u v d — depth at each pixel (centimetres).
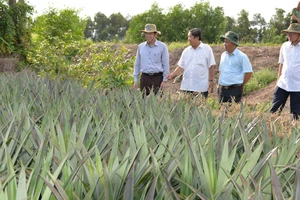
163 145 232
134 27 3969
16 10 1306
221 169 203
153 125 314
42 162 221
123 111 365
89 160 207
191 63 719
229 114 379
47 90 486
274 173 179
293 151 240
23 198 169
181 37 3900
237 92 684
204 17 3928
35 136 263
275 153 238
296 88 643
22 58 1275
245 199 174
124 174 206
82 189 203
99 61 850
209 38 3972
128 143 258
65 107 354
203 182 205
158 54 759
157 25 3894
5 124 283
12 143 254
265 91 1438
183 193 210
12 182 181
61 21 1889
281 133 322
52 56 891
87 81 839
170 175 204
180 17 3888
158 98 469
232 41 667
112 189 191
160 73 770
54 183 176
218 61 1809
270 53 1800
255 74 1592
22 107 345
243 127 292
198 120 333
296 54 638
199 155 232
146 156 224
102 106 379
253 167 211
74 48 943
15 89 463
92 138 266
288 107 1102
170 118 323
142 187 214
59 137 253
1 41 1257
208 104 432
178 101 440
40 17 1842
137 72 783
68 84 525
